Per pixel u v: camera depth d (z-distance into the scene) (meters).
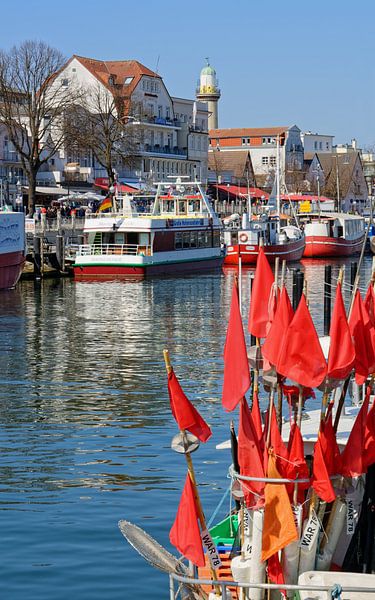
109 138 174.12
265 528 21.83
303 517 22.97
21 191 160.62
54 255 132.12
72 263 134.25
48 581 28.36
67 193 172.25
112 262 129.00
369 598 20.52
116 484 37.44
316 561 22.78
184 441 22.42
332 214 183.12
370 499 23.02
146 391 55.94
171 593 22.78
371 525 22.84
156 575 28.78
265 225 154.25
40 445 43.53
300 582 21.03
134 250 131.38
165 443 43.72
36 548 30.75
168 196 142.75
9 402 53.00
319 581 21.03
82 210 161.38
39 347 72.94
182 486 37.06
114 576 28.70
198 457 40.81
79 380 59.56
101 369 63.47
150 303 102.69
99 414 49.88
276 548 21.69
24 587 27.98
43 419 48.75
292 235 162.62
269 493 21.89
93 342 75.44
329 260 167.88
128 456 41.38
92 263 128.88
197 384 57.88
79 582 28.31
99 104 179.75
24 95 156.38
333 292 86.19
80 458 41.22
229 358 22.86
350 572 22.38
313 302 101.69
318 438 22.86
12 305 100.00
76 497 35.91
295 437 22.50
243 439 22.47
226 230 151.12
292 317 23.52
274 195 194.38
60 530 32.34
